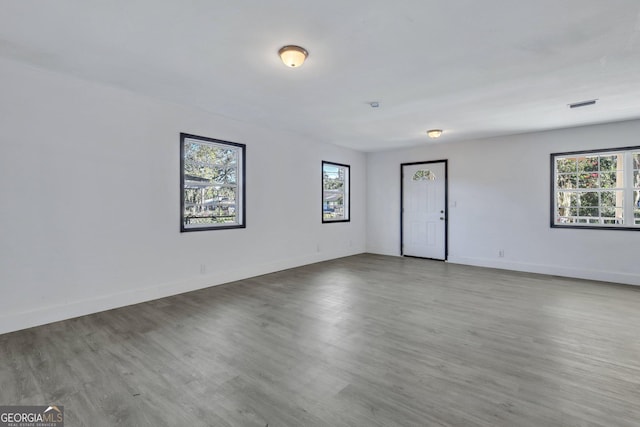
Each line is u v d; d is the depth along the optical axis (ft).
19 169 9.27
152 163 12.16
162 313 10.69
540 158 16.78
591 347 8.11
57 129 9.93
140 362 7.40
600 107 12.61
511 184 17.69
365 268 18.02
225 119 14.52
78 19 6.90
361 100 12.00
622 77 9.77
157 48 8.21
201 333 9.04
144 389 6.33
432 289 13.62
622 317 10.23
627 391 6.20
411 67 9.16
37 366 7.21
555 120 14.55
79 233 10.43
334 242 21.04
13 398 6.05
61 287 10.07
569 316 10.32
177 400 5.97
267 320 10.03
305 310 10.96
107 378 6.72
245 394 6.16
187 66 9.23
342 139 19.17
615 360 7.43
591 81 10.08
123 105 11.35
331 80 10.14
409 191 21.71
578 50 8.11
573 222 16.10
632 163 14.61
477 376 6.77
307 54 8.37
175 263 12.91
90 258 10.67
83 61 9.01
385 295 12.73
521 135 17.34
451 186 19.88
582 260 15.67
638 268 14.35
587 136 15.48
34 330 9.25
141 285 11.91
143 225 11.96
